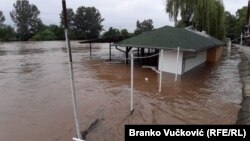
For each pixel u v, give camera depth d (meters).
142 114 9.27
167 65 17.25
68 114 9.37
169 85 13.89
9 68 20.22
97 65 21.38
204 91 12.63
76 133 7.65
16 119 8.96
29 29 84.56
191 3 30.36
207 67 20.58
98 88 13.29
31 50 38.50
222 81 14.98
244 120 8.72
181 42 17.11
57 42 64.88
